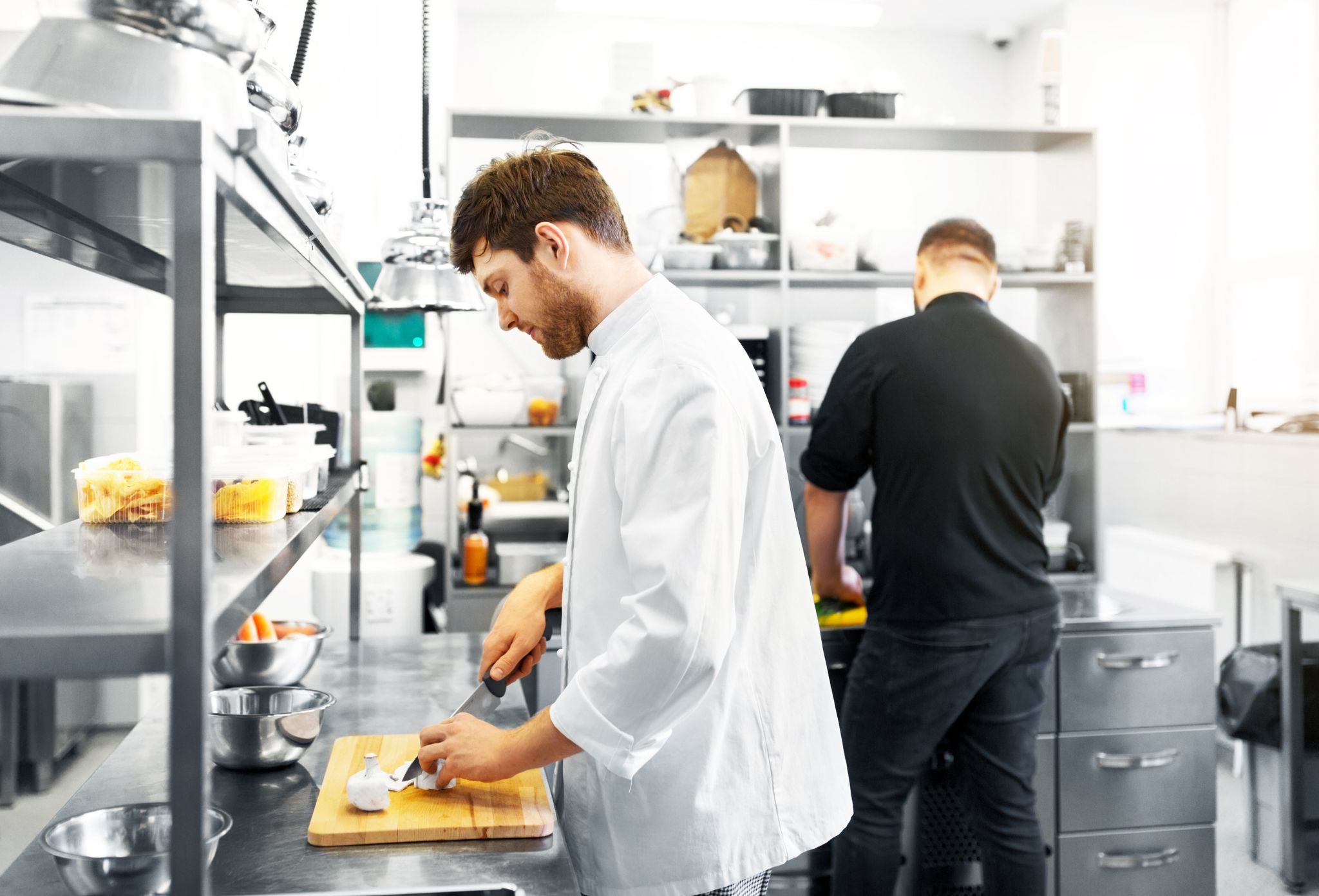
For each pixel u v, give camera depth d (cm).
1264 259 420
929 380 217
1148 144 440
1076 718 259
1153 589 402
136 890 96
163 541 114
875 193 429
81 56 77
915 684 218
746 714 131
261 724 140
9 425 322
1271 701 296
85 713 353
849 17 425
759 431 130
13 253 326
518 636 145
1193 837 263
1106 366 436
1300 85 415
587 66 416
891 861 223
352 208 331
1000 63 451
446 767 126
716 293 370
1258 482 360
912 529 217
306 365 347
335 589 312
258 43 91
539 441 372
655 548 113
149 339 334
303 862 115
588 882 131
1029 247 342
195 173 73
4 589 86
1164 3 438
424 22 191
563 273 129
